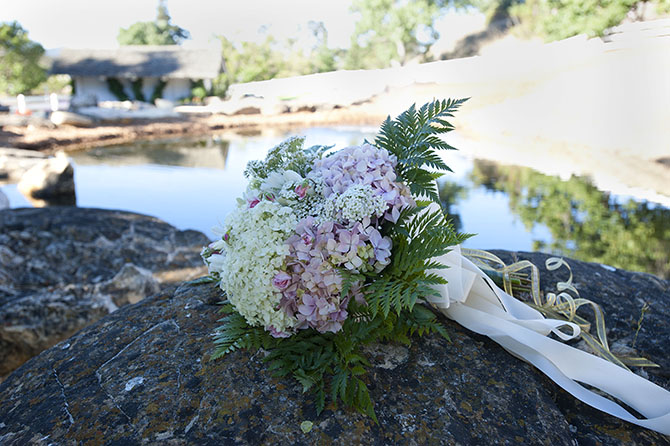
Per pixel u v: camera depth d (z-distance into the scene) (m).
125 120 19.20
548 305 1.16
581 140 7.54
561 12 12.22
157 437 0.77
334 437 0.77
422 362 0.95
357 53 23.64
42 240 2.81
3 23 33.31
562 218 5.35
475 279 1.09
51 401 0.89
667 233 4.64
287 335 0.92
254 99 19.98
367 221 0.88
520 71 10.25
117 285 2.61
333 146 1.12
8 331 2.28
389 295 0.84
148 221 3.31
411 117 1.04
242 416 0.80
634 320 1.16
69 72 29.05
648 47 7.72
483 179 7.44
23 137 14.58
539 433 0.81
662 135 6.84
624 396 0.93
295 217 0.92
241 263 0.89
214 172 10.27
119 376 0.92
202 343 0.99
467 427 0.80
